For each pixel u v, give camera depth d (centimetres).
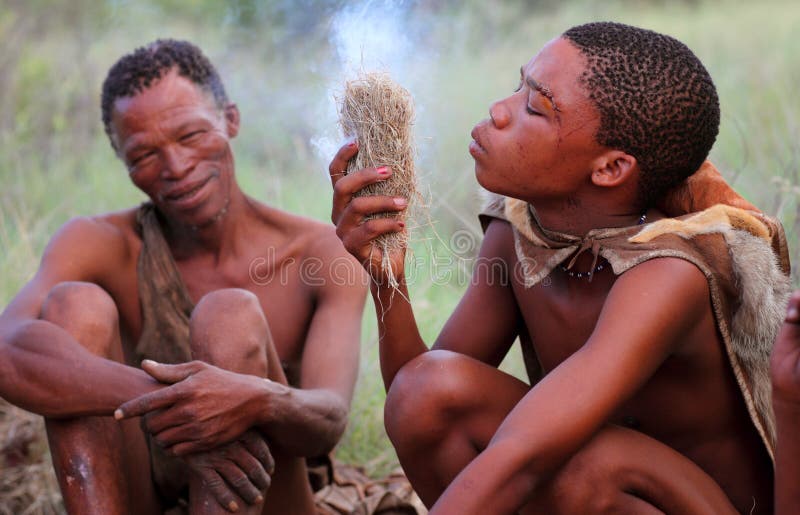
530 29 708
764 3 790
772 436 205
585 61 199
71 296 238
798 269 300
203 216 277
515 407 188
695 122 202
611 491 191
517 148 202
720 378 205
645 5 810
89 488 222
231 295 233
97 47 695
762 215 210
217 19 747
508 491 180
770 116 469
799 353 174
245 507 225
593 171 203
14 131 565
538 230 217
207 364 221
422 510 279
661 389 210
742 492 212
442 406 203
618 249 201
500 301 237
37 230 429
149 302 278
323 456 285
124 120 272
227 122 293
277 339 284
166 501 265
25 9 711
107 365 227
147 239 282
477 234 352
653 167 203
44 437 331
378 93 204
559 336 219
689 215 203
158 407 216
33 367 226
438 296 389
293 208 476
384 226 201
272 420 226
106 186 525
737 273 200
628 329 188
